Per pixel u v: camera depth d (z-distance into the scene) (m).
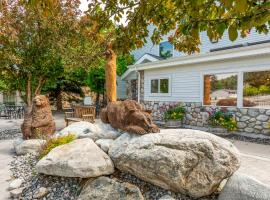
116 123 4.73
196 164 3.48
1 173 4.96
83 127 5.41
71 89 22.53
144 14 3.00
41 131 6.83
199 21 1.96
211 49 12.59
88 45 9.18
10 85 10.51
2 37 7.93
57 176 4.19
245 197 3.14
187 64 11.35
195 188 3.46
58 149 4.29
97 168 3.81
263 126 8.52
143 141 3.79
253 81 8.88
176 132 3.93
